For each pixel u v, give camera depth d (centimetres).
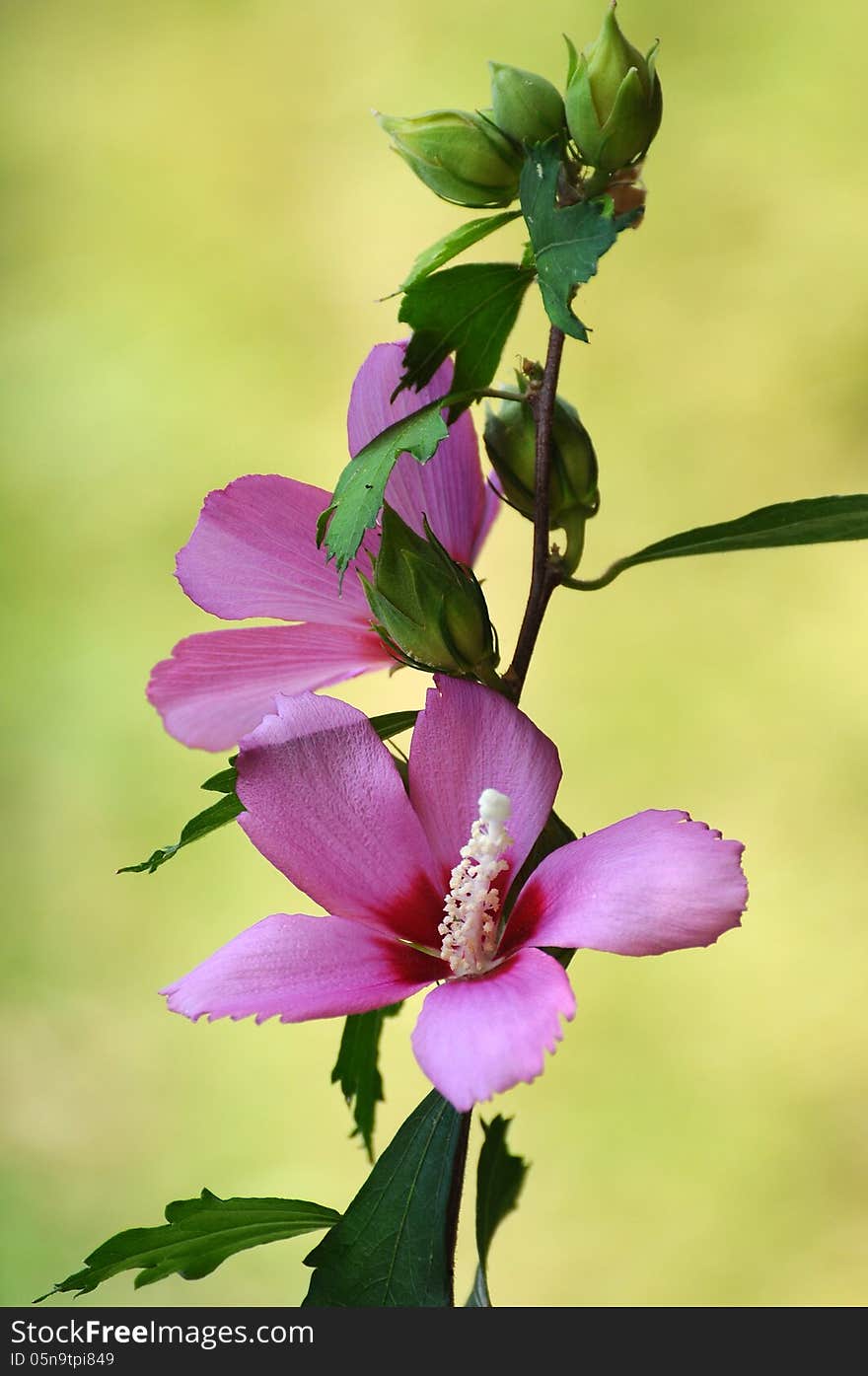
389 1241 103
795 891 240
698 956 238
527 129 104
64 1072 239
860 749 251
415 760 103
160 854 104
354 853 102
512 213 105
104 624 289
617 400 292
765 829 246
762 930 238
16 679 283
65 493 305
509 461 105
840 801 247
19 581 296
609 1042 231
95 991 248
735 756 253
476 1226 107
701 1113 222
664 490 281
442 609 103
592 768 254
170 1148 228
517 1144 221
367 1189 103
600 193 104
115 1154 229
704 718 257
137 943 252
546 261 102
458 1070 98
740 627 268
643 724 258
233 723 107
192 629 286
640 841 100
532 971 100
